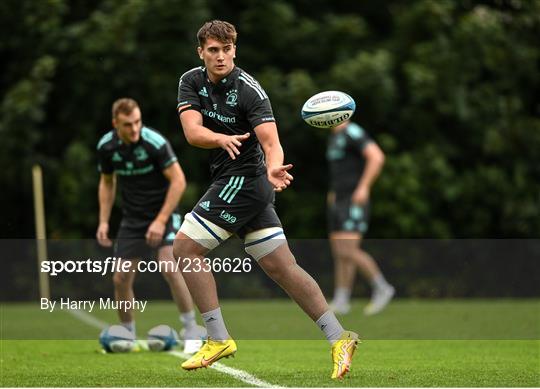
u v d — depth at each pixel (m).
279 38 65.44
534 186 66.00
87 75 61.88
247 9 66.88
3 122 59.25
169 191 28.67
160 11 61.09
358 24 65.31
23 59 63.09
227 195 21.39
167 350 29.16
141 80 62.56
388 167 62.56
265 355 28.00
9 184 60.91
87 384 20.88
